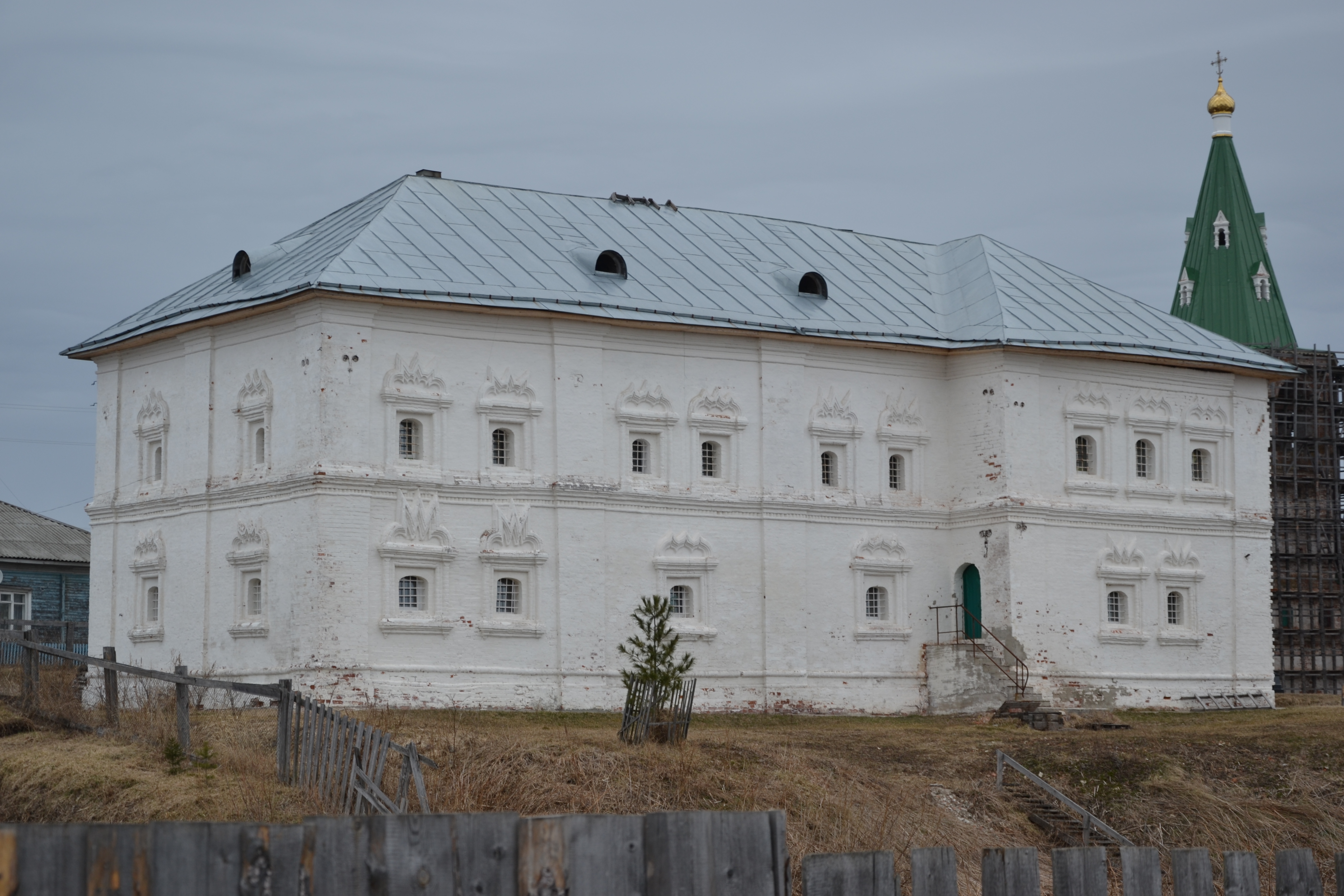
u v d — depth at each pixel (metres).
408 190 50.44
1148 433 54.72
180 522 48.31
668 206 55.94
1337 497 79.75
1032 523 51.84
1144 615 53.75
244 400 46.50
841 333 51.09
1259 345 78.81
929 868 10.37
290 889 8.41
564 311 46.59
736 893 9.38
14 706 35.25
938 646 51.94
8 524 73.25
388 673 43.94
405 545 44.41
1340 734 41.56
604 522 47.38
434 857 8.69
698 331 48.97
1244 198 80.75
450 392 45.66
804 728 45.03
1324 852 35.12
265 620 44.97
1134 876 11.17
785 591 49.94
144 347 50.22
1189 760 39.44
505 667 45.56
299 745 28.95
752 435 50.06
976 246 58.56
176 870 8.16
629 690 36.53
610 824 9.08
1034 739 40.97
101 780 28.78
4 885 7.71
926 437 52.88
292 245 51.06
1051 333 53.16
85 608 73.19
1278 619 78.56
